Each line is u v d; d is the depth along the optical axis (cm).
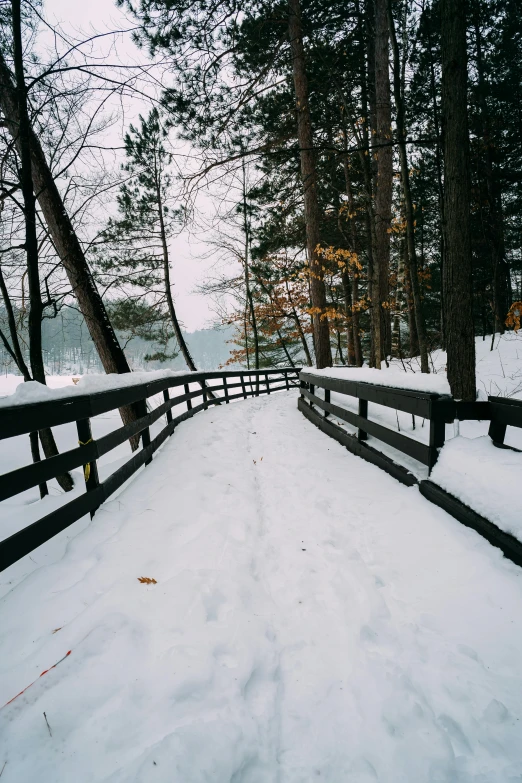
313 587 233
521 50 1277
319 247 905
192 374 801
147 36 634
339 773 134
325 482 392
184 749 131
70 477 576
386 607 209
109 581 221
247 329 2398
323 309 1069
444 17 454
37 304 517
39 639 181
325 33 902
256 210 1366
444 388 320
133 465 381
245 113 857
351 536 284
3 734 133
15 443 806
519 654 173
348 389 510
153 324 1912
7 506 482
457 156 458
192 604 205
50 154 587
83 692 150
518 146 1301
